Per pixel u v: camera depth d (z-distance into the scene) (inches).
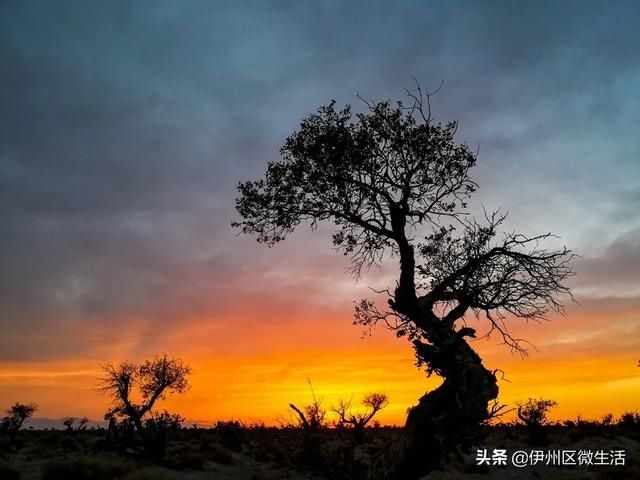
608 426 1636.3
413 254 585.3
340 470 831.1
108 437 1226.0
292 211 601.9
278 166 607.8
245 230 623.5
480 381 530.6
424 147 567.8
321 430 1009.5
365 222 597.3
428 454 549.6
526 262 572.4
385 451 586.9
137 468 892.6
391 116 582.2
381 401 1373.0
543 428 1450.5
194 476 951.0
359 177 595.8
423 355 561.6
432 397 560.4
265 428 1723.7
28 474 839.7
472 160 573.9
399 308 583.2
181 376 1381.6
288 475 927.0
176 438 1605.6
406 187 575.8
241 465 1130.7
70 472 789.9
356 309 600.1
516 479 999.0
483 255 577.9
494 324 577.6
